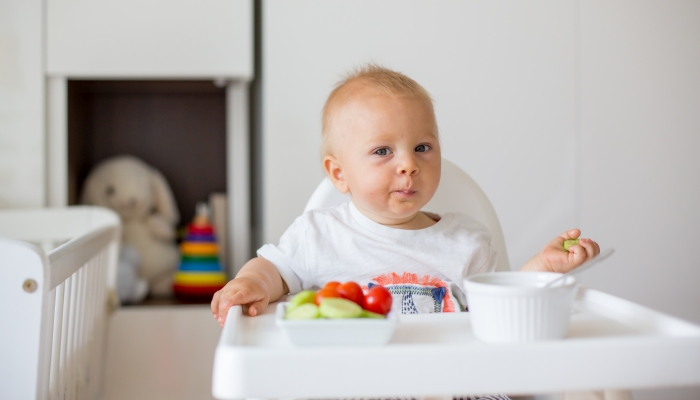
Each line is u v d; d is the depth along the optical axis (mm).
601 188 1446
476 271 918
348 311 516
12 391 714
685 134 1457
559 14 1435
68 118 1507
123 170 1640
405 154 832
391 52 1407
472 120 1423
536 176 1436
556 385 490
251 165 1716
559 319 519
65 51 1415
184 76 1442
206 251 1574
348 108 871
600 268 1443
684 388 1431
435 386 480
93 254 1077
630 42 1446
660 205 1456
